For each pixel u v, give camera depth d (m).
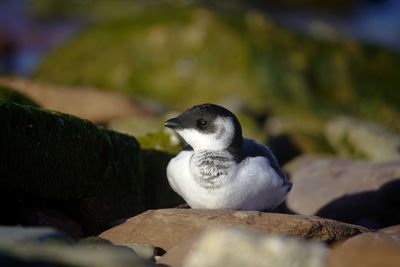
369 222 12.55
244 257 7.35
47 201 10.48
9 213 9.80
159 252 9.38
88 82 22.64
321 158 15.37
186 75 22.33
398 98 22.72
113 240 9.68
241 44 22.48
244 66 22.27
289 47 22.73
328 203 12.94
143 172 12.02
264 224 9.45
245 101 21.81
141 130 15.83
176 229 9.49
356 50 23.34
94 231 10.78
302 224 9.45
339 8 34.81
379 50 23.64
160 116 17.77
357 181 13.20
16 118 9.72
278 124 19.94
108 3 32.25
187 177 10.38
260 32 22.95
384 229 11.00
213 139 10.53
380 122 22.16
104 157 10.98
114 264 6.98
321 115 21.88
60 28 29.69
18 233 7.43
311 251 7.48
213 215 9.61
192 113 10.67
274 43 22.77
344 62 22.94
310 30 25.77
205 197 10.30
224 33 22.72
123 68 22.66
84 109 18.09
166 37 22.86
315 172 13.80
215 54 22.50
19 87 18.17
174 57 22.59
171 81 22.33
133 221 9.84
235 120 10.60
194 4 24.84
